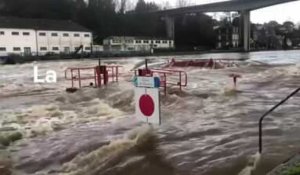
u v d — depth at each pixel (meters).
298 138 9.89
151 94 7.98
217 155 8.95
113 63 65.25
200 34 154.88
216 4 121.44
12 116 15.64
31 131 12.81
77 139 11.38
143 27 145.75
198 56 99.94
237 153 8.94
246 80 27.12
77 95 20.92
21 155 10.24
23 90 26.86
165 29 148.00
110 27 138.12
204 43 155.62
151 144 10.07
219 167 8.20
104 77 24.48
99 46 117.44
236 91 20.58
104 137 11.28
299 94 18.86
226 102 17.03
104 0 143.75
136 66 51.09
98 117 14.81
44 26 101.62
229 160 8.52
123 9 158.25
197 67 44.28
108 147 9.88
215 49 145.50
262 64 48.34
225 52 131.50
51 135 12.20
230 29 158.75
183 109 15.66
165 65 47.62
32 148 10.84
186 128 11.77
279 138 10.00
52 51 101.56
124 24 143.25
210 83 25.39
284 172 5.82
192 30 154.25
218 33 159.12
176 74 33.09
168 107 16.30
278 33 186.25
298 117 12.78
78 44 107.88
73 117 15.00
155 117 7.96
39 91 25.92
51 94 23.69
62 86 28.69
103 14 139.12
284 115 13.25
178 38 153.00
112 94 19.94
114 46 124.75
